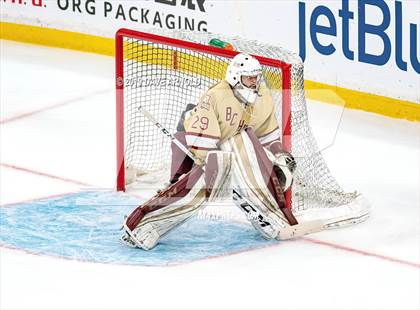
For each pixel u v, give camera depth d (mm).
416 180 17281
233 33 21406
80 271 13836
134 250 14500
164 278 13664
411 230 15273
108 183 16938
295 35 20703
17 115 20219
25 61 23188
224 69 15609
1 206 16031
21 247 14547
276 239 14844
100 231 15062
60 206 15977
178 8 22000
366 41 19844
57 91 21469
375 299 13164
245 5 21125
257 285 13508
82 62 23062
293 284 13547
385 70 19750
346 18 19969
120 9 22844
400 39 19391
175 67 16047
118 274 13766
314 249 14586
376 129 19359
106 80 22062
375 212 15914
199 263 14125
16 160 18031
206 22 21672
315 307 12945
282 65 14812
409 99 19578
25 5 24250
